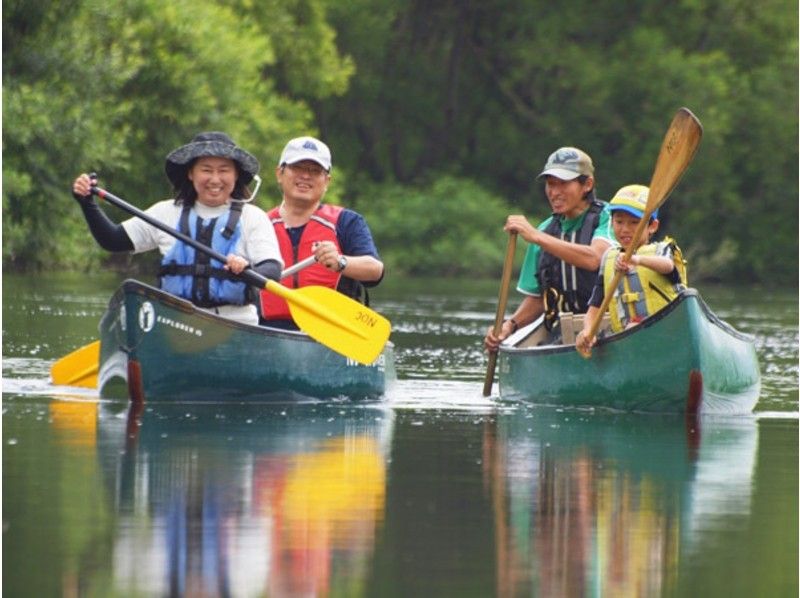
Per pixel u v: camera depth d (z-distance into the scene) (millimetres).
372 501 16438
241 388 25219
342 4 117438
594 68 112125
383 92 122625
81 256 62812
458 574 13414
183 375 24859
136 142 67312
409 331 43688
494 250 105375
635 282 25359
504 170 123750
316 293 25219
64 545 14180
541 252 27922
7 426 21734
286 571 13391
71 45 60531
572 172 27094
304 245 26703
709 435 22453
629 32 115750
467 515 15797
